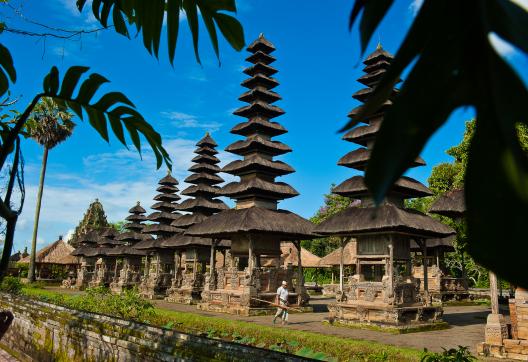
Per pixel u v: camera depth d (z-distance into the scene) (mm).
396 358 9320
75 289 44812
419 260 33719
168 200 37188
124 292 16859
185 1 2498
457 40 758
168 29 2424
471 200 698
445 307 26516
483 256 661
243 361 5754
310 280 53969
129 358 7648
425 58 782
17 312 13461
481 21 725
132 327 8062
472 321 18750
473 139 727
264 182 22922
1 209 2480
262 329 12875
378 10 851
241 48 2719
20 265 52656
